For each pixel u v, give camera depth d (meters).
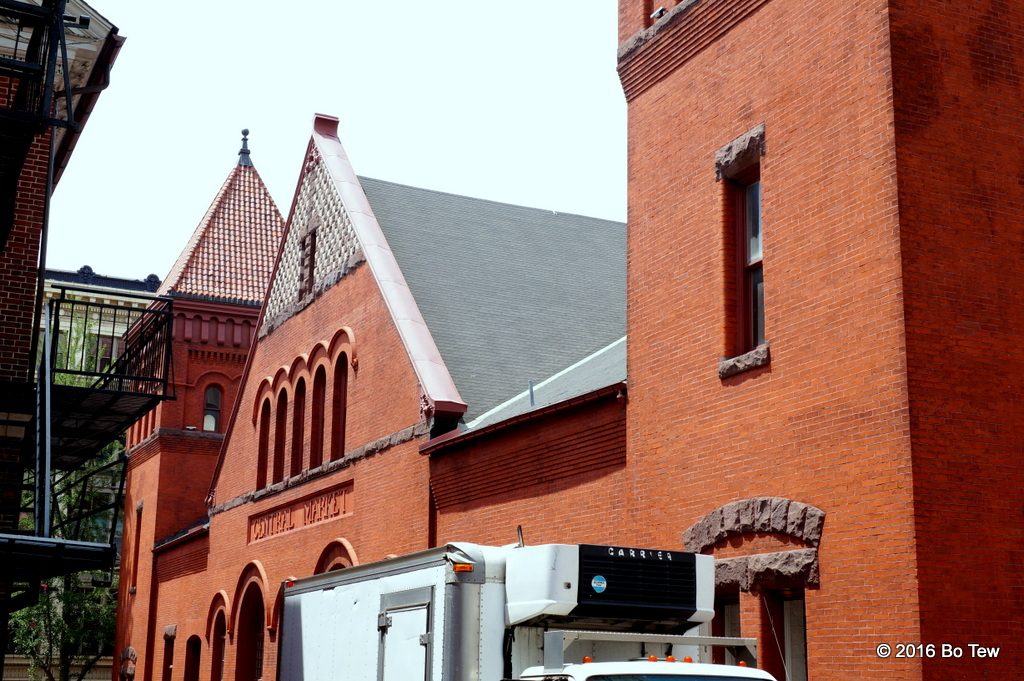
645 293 14.93
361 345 23.62
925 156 11.33
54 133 16.72
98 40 18.73
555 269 26.64
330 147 27.45
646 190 15.20
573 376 20.58
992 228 11.48
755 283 13.52
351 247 24.89
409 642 10.21
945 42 11.72
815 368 11.86
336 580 12.29
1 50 17.97
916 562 10.25
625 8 16.14
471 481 18.66
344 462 23.53
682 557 9.97
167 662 34.56
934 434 10.66
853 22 11.95
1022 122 11.93
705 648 10.15
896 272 10.97
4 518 16.92
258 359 29.92
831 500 11.38
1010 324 11.33
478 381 21.36
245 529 29.17
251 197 40.94
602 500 15.29
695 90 14.48
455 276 24.78
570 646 9.36
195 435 36.72
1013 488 10.90
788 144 12.70
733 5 13.87
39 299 16.91
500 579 9.66
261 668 27.97
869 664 10.60
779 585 11.90
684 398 13.90
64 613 42.78
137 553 38.47
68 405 16.95
